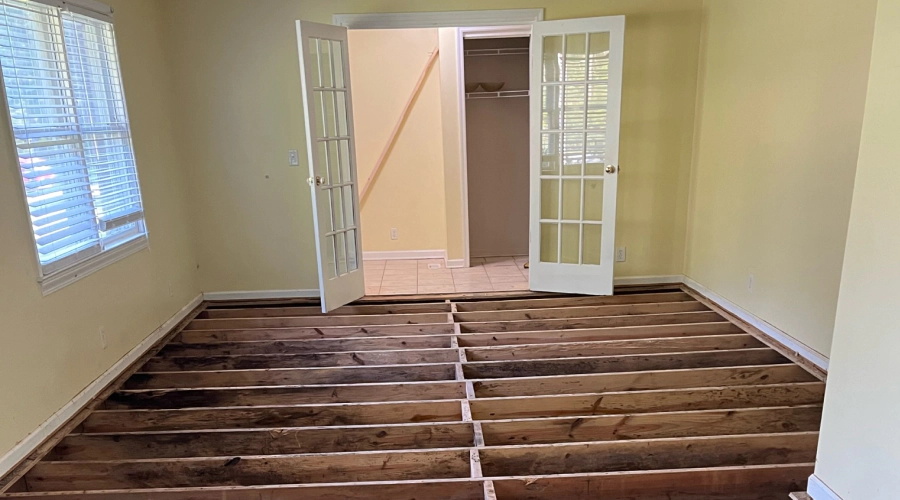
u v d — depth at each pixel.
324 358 3.08
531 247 4.27
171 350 3.31
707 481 1.97
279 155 4.10
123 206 3.23
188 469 2.12
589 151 4.06
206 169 4.09
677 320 3.59
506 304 3.96
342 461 2.12
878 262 1.68
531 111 4.05
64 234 2.67
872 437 1.72
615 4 3.97
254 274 4.30
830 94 2.72
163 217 3.72
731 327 3.42
